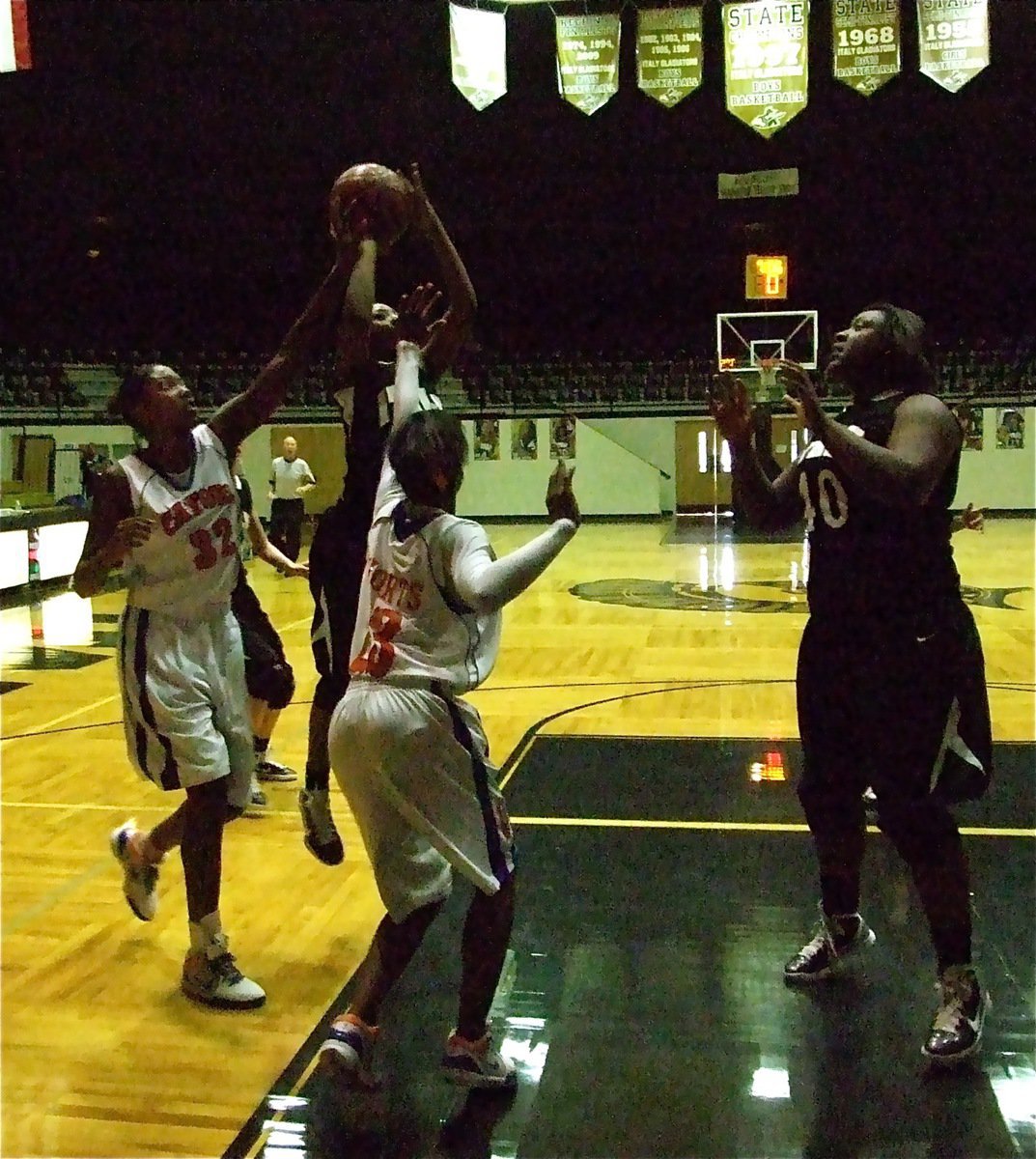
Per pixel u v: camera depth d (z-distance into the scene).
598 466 20.69
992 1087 2.63
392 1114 2.57
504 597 2.39
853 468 2.54
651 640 8.90
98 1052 2.87
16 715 6.77
